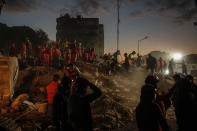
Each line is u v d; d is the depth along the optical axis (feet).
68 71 20.39
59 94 10.74
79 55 62.80
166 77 60.59
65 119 10.27
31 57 56.59
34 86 38.68
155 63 64.23
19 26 122.72
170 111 30.27
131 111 29.07
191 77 16.03
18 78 40.75
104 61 54.44
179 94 12.19
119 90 40.34
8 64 28.22
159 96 11.65
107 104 30.19
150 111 9.72
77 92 10.00
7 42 116.47
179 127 12.28
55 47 56.65
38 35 129.18
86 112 9.64
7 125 18.81
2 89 27.68
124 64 63.93
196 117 11.32
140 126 10.12
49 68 49.85
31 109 25.43
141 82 50.52
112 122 23.98
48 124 21.81
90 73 50.24
